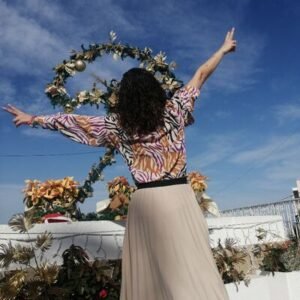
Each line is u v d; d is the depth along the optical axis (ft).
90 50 14.30
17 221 11.18
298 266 16.22
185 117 7.63
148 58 14.64
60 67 14.10
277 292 14.84
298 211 31.12
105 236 12.12
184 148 7.47
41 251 11.28
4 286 10.16
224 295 6.80
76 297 10.73
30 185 13.71
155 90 7.45
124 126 7.43
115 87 14.17
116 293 10.93
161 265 6.84
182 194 7.15
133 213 7.30
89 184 14.10
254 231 15.97
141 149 7.32
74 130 7.87
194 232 7.00
